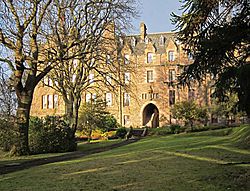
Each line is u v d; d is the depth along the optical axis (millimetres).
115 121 49906
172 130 43281
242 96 9750
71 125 28422
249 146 19812
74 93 29047
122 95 59938
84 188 10508
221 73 10742
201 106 49875
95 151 24031
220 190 9664
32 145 23344
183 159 16266
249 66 9164
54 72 28891
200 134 34156
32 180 12250
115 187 10500
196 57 11438
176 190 9867
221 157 16406
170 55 59875
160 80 59625
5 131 22094
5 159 19656
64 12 24047
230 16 11383
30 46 21516
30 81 21750
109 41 26141
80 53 23281
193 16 11789
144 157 17547
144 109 59906
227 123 46500
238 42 10648
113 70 27422
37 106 61500
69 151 24375
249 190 9508
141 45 62156
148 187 10352
